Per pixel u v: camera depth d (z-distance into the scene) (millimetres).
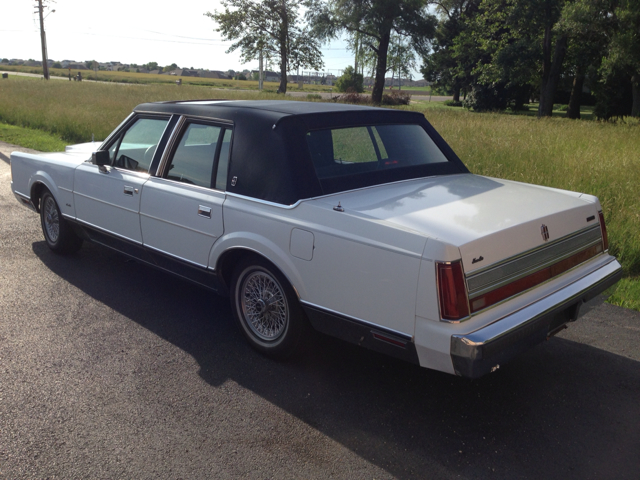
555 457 2523
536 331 2637
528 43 36531
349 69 74125
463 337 2328
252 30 55938
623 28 29766
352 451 2541
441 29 55031
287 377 3195
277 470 2396
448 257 2355
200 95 31172
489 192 3211
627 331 3938
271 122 3205
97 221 4477
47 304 4121
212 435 2631
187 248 3670
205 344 3578
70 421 2703
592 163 8836
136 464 2408
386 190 3184
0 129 15172
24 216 6625
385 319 2613
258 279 3365
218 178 3439
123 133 4270
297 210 2945
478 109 47438
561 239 2908
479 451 2559
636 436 2697
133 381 3094
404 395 3037
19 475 2314
